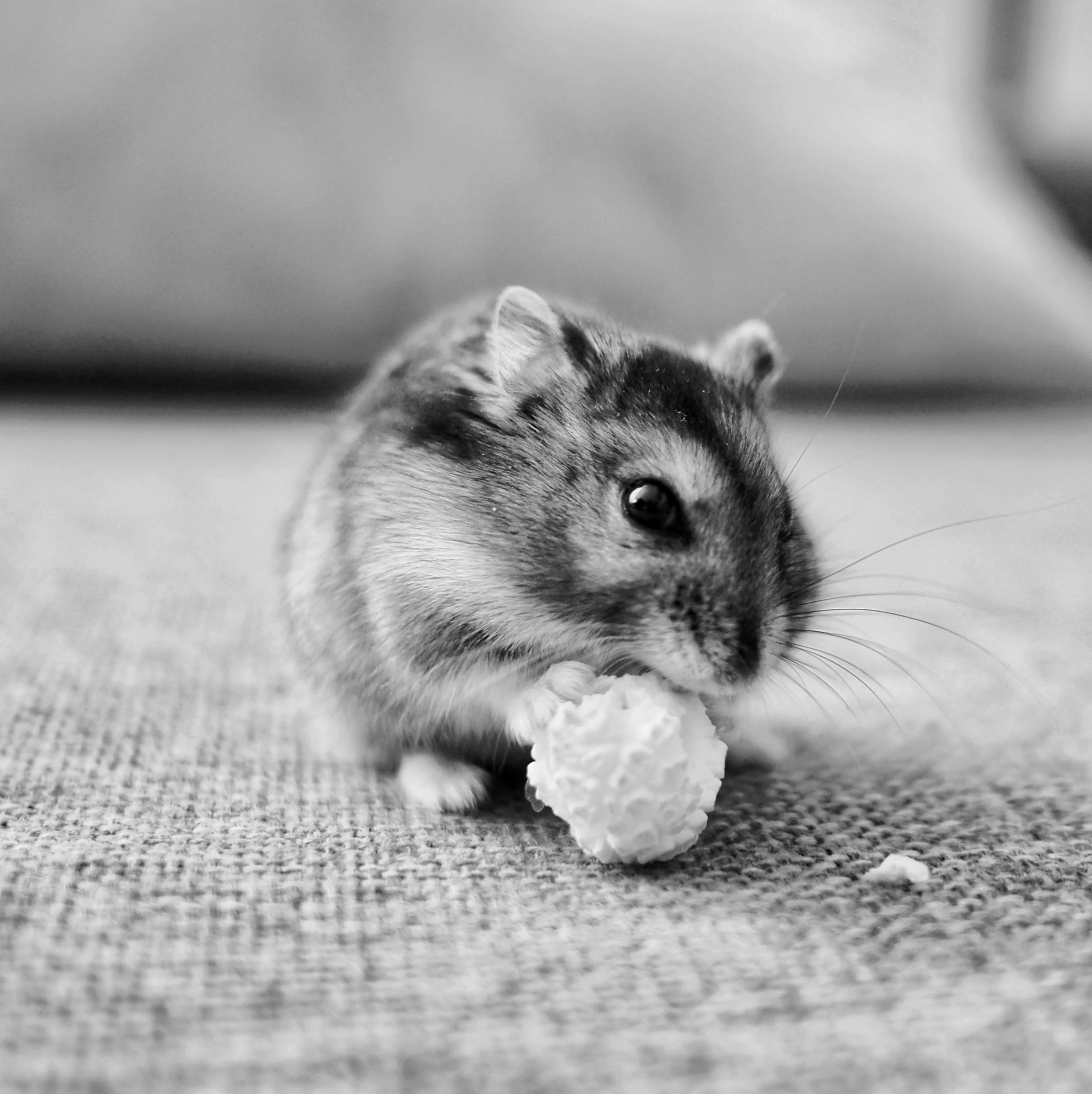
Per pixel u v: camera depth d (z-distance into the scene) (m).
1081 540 0.34
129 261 0.48
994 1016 0.14
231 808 0.18
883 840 0.18
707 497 0.19
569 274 0.50
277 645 0.24
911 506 0.37
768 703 0.22
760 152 0.52
